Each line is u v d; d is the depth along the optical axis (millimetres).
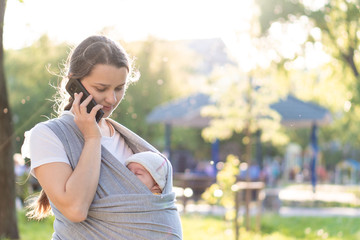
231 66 10633
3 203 8641
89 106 2178
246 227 11188
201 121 19578
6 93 8531
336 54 10789
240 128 10883
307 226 12688
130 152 2488
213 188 9633
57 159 2109
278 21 10297
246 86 10547
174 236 2273
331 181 39219
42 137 2141
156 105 22812
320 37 10516
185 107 19141
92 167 2096
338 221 13562
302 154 41156
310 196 22469
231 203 9727
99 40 2217
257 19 10250
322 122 18734
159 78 22328
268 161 33875
